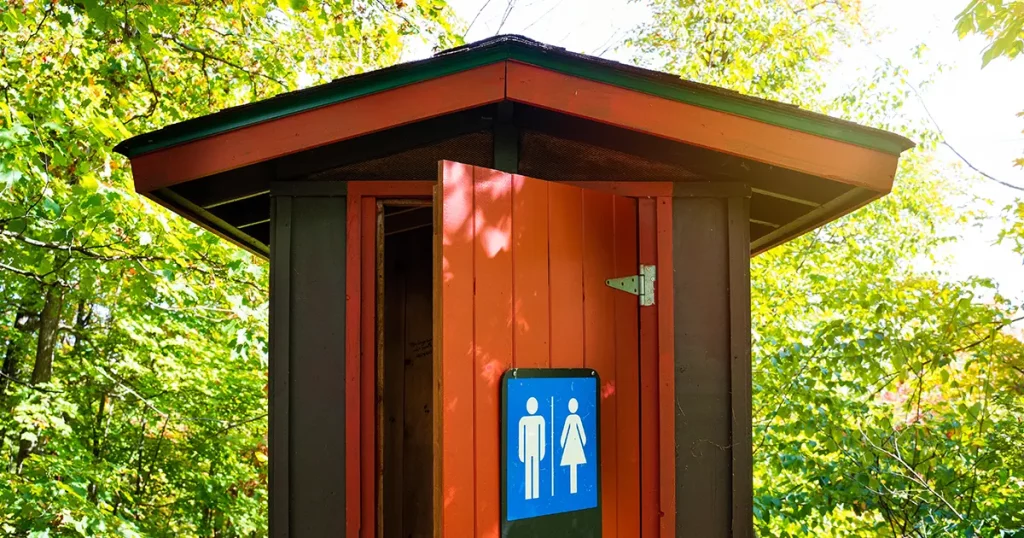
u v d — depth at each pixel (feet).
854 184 8.97
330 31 20.06
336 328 9.54
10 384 23.54
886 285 17.95
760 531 19.24
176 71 23.38
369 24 20.22
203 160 8.95
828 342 17.21
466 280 8.12
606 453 9.31
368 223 9.71
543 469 8.55
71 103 17.74
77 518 19.52
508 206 8.59
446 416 7.80
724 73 32.14
